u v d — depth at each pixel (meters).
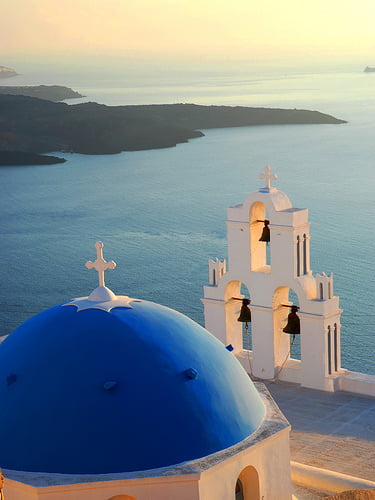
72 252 163.38
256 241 27.89
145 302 17.69
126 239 173.62
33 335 16.67
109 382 15.43
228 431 16.03
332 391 26.70
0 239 179.50
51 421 15.31
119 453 15.04
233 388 16.78
